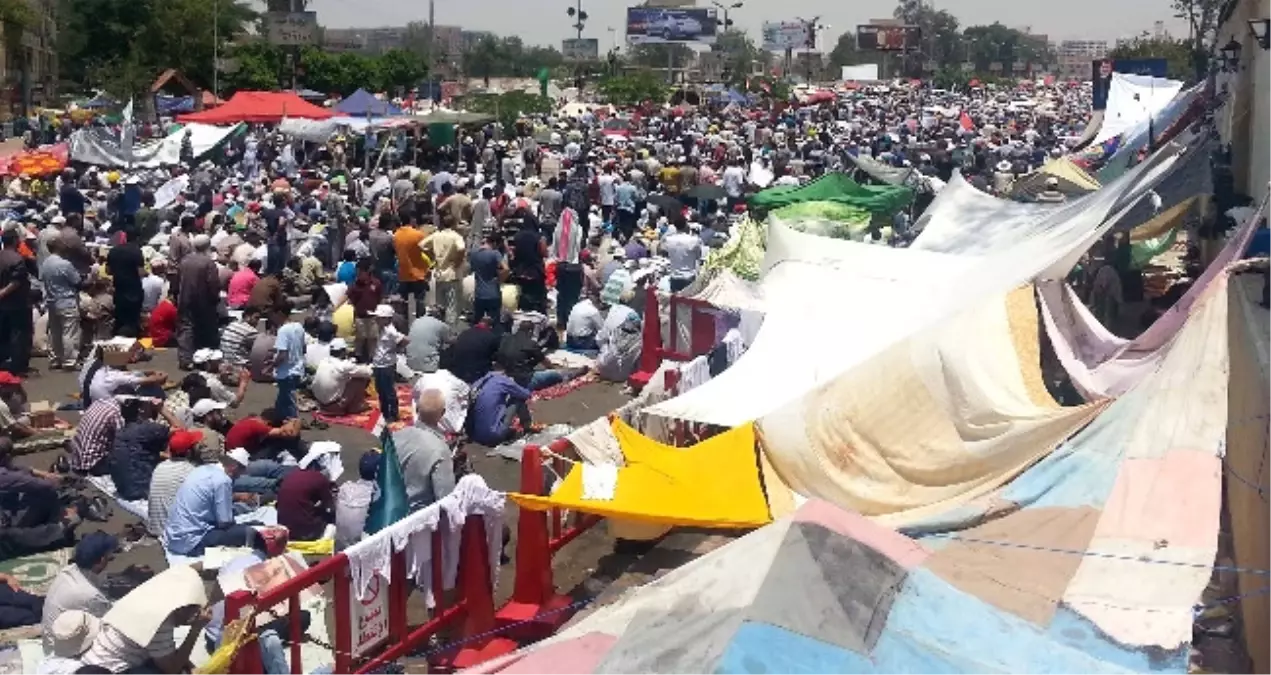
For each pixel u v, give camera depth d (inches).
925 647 215.9
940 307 465.1
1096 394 376.5
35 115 2383.1
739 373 446.6
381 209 948.6
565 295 775.1
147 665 319.0
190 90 2300.7
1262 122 686.5
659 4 4370.1
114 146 1332.4
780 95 3467.0
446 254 751.1
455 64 5295.3
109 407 501.4
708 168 1469.0
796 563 224.1
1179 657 226.7
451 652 361.4
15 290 663.1
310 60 2714.1
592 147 1790.1
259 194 1191.6
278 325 677.3
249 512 458.3
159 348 743.1
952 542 270.1
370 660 341.4
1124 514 273.3
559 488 350.6
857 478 348.8
